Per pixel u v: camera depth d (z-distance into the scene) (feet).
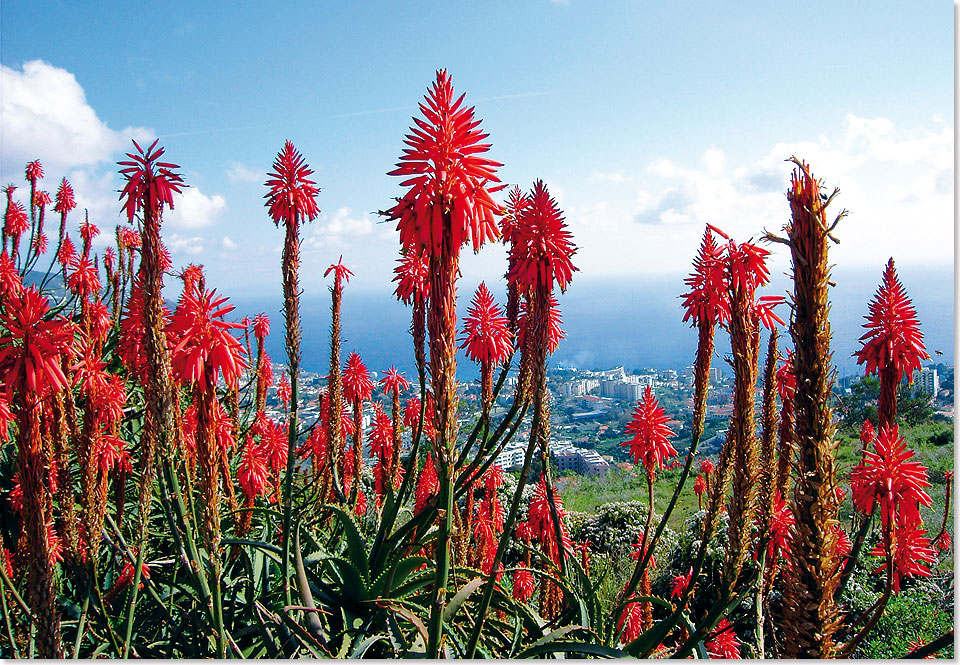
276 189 18.71
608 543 40.65
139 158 14.21
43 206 37.63
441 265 13.00
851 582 25.20
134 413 25.89
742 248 13.30
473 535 25.03
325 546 24.20
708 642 19.63
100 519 16.63
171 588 20.38
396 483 26.66
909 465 16.31
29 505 12.71
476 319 20.15
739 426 12.96
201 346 14.83
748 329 13.01
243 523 20.04
